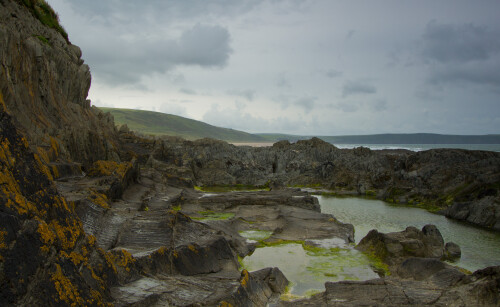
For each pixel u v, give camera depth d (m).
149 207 33.12
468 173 49.81
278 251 27.16
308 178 71.88
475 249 28.89
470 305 14.93
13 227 8.55
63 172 30.19
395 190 56.06
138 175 43.66
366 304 15.74
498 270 15.49
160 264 16.27
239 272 19.53
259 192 48.47
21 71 35.47
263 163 80.50
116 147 58.94
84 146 42.88
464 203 41.84
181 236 21.52
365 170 69.06
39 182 10.61
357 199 56.81
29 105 36.53
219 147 87.44
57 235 10.32
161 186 45.78
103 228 20.45
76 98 54.84
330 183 68.06
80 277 10.41
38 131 33.91
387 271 23.12
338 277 22.00
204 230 23.55
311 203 42.88
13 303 8.01
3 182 9.04
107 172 32.97
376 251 26.14
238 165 74.50
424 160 59.94
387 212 45.72
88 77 60.75
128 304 11.82
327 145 98.56
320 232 31.64
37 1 52.50
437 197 49.91
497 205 37.84
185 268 17.64
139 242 19.80
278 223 34.84
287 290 19.73
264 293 17.95
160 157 69.31
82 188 26.14
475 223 38.56
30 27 45.25
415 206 50.06
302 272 22.80
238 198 42.91
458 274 17.31
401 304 15.60
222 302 13.52
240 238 29.27
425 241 26.59
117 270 13.71
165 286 14.20
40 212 10.05
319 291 19.66
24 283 8.39
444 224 38.56
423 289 16.83
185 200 42.09
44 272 9.05
